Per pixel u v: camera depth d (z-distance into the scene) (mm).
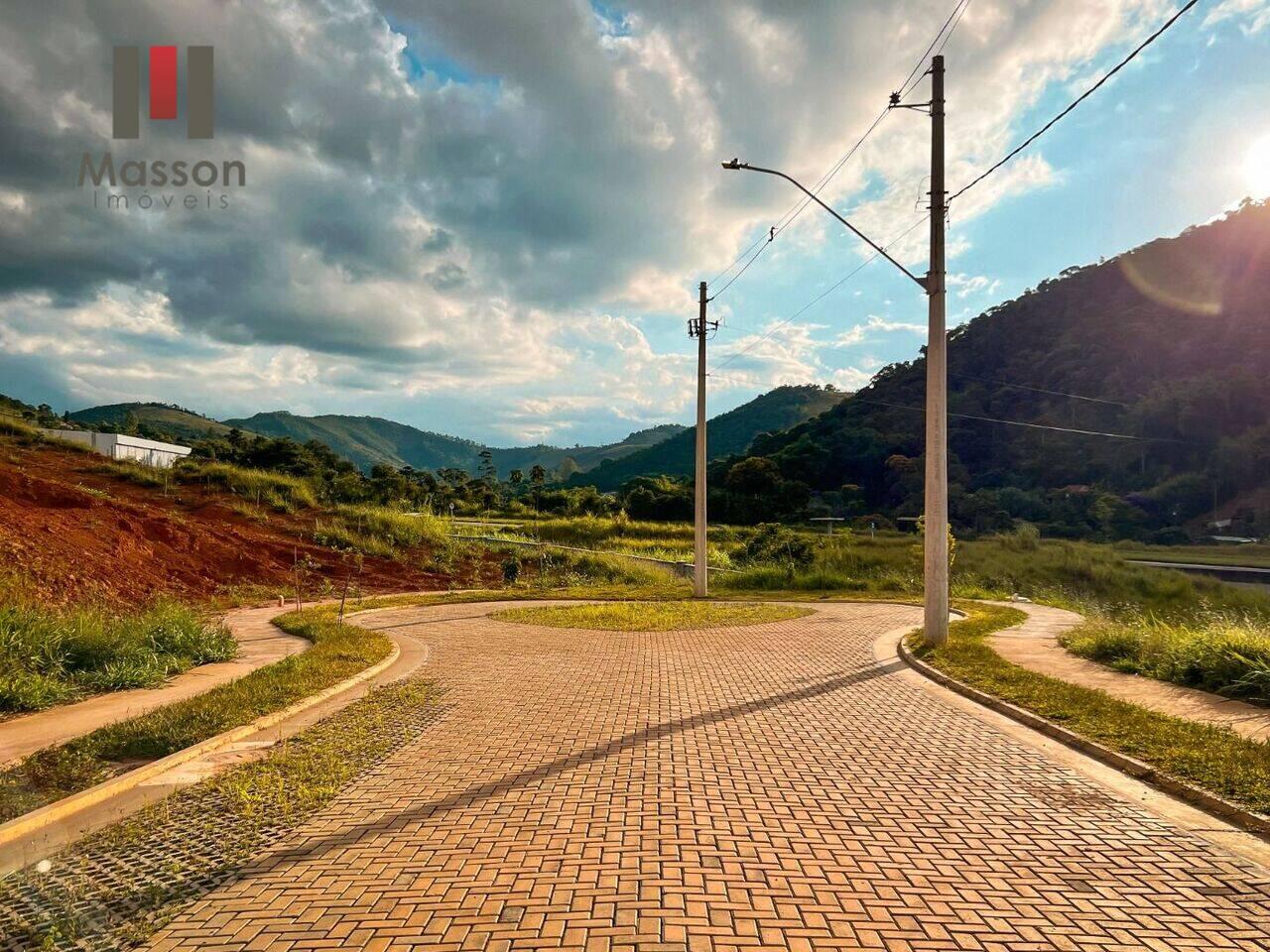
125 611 13078
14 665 8094
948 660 10094
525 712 7617
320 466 40688
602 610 16609
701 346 21844
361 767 5859
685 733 6836
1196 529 69688
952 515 73750
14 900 3713
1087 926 3438
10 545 13320
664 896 3691
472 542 29109
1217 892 3781
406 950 3197
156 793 5301
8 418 30328
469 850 4270
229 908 3600
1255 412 79188
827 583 24391
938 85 12219
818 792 5262
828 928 3395
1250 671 8086
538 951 3182
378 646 11195
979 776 5641
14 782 5324
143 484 26266
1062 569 36656
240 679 8734
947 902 3656
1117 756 5945
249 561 20172
